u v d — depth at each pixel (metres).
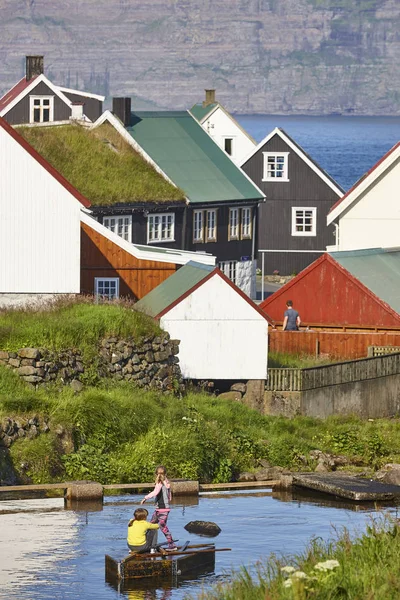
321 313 101.31
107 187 125.62
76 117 137.88
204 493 65.44
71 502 61.53
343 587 40.53
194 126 147.00
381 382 89.81
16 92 182.25
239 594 42.03
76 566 50.56
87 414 69.12
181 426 71.81
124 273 104.00
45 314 80.56
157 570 49.19
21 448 64.94
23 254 94.00
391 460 75.69
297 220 167.62
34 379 71.19
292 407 83.94
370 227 125.50
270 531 57.03
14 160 93.56
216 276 84.50
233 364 84.69
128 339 78.56
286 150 166.38
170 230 132.50
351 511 62.12
